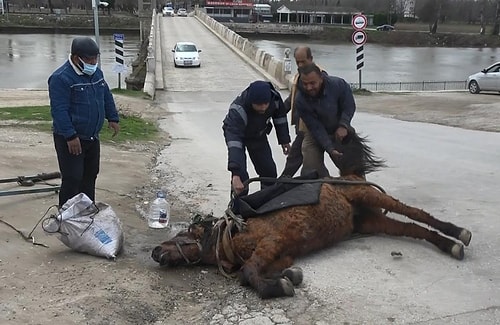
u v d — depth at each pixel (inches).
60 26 4052.7
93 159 257.9
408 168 386.0
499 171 368.5
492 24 4234.7
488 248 221.3
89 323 167.8
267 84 232.7
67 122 233.3
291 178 221.6
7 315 167.9
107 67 2004.2
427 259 210.2
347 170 233.9
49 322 165.6
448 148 472.1
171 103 896.3
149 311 180.4
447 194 309.4
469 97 986.1
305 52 259.1
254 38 3951.8
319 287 191.2
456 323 167.2
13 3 5374.0
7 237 231.8
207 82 1154.0
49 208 259.6
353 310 176.2
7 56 2437.3
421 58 2773.1
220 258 207.3
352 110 250.4
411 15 4776.1
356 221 228.7
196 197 326.3
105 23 4136.3
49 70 2000.5
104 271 205.5
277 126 252.1
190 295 192.9
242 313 177.6
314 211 203.5
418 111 798.5
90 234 219.6
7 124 550.0
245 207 206.4
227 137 228.4
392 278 196.2
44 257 216.7
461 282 192.4
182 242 213.0
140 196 326.3
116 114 265.3
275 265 197.2
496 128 613.9
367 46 3486.7
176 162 433.4
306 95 247.6
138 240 248.1
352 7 5088.6
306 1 5890.8
